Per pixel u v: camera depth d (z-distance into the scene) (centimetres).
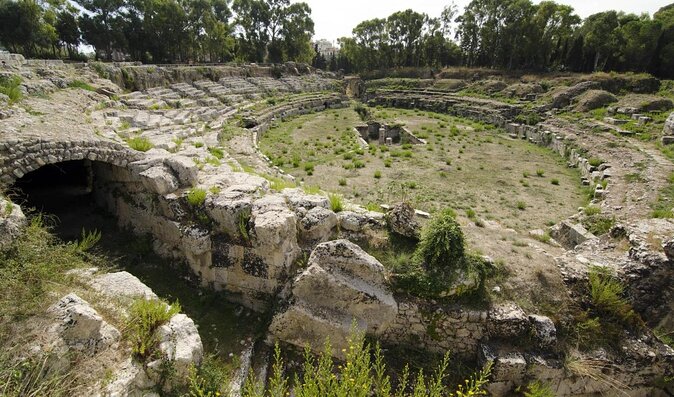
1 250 674
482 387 783
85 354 552
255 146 2547
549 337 796
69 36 4528
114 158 1089
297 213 959
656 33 4681
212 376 668
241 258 901
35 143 990
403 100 5253
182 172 1057
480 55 6762
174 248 1000
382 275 854
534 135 3297
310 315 817
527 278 902
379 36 7419
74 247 801
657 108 3183
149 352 593
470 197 1912
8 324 543
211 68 4944
